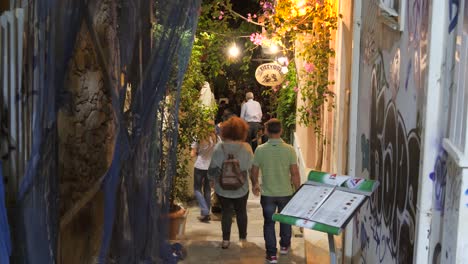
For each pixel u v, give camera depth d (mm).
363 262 4270
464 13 2076
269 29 8406
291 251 6645
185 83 7199
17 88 2391
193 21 4176
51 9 2430
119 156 3475
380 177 3744
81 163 3660
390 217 3318
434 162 2453
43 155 2438
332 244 3082
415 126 2740
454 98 2209
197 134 7461
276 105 15219
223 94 18609
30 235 2408
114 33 3654
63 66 2703
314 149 10453
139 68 3795
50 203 2598
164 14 3875
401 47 3158
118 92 3582
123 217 3834
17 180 2424
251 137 15562
